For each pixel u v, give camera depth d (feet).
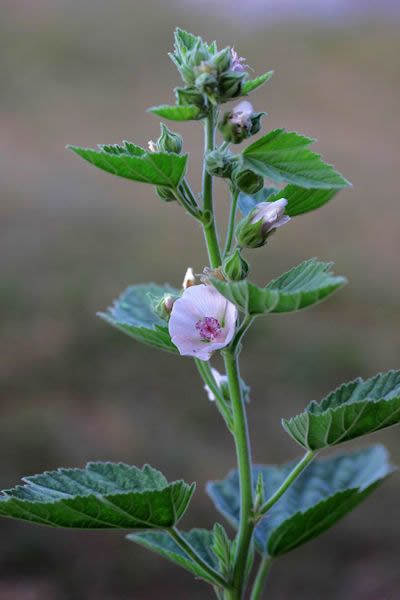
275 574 4.45
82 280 7.40
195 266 7.80
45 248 7.97
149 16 15.46
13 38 13.98
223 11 16.33
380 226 9.12
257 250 8.32
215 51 2.58
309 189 2.60
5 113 11.96
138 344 6.53
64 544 4.53
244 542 2.58
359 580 4.38
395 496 4.94
